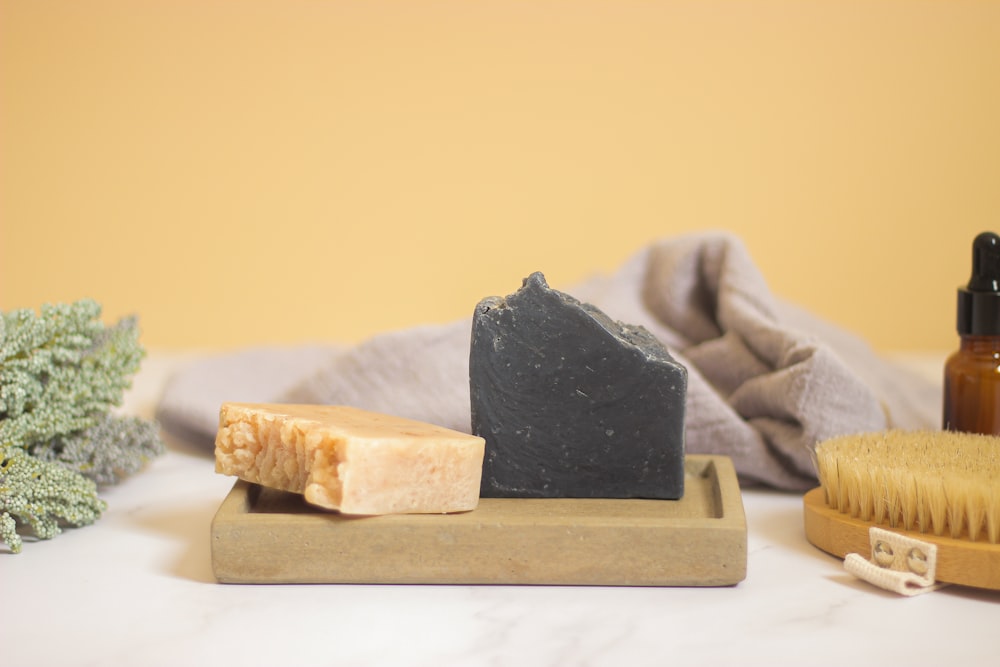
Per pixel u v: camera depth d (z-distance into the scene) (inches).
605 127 42.0
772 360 25.0
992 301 22.4
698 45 41.2
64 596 18.6
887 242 41.2
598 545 18.7
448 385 24.8
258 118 43.1
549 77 42.0
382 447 18.7
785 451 23.5
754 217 41.7
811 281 41.8
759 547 20.8
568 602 18.4
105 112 43.3
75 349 22.4
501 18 41.9
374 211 43.4
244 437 19.9
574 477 20.4
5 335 21.3
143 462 23.8
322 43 42.4
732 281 26.5
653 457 20.3
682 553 18.7
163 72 43.0
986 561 18.5
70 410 22.1
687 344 27.4
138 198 43.9
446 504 19.3
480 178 42.8
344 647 17.1
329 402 25.1
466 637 17.3
